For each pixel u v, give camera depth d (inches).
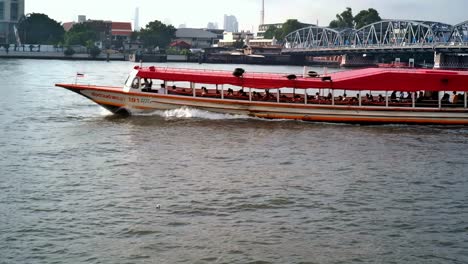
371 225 1075.9
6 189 1226.0
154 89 2103.8
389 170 1441.9
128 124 1971.0
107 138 1756.9
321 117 2084.2
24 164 1433.3
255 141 1744.6
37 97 2817.4
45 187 1246.3
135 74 2085.4
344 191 1259.8
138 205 1148.5
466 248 991.0
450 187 1309.1
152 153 1569.9
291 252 964.6
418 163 1524.4
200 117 2085.4
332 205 1170.0
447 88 2092.8
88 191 1225.4
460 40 7327.8
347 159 1549.0
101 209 1123.3
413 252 973.8
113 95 2080.5
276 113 2090.3
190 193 1222.9
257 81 2076.8
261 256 949.2
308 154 1595.7
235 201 1181.1
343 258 949.2
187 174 1363.2
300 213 1125.1
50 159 1489.9
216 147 1654.8
